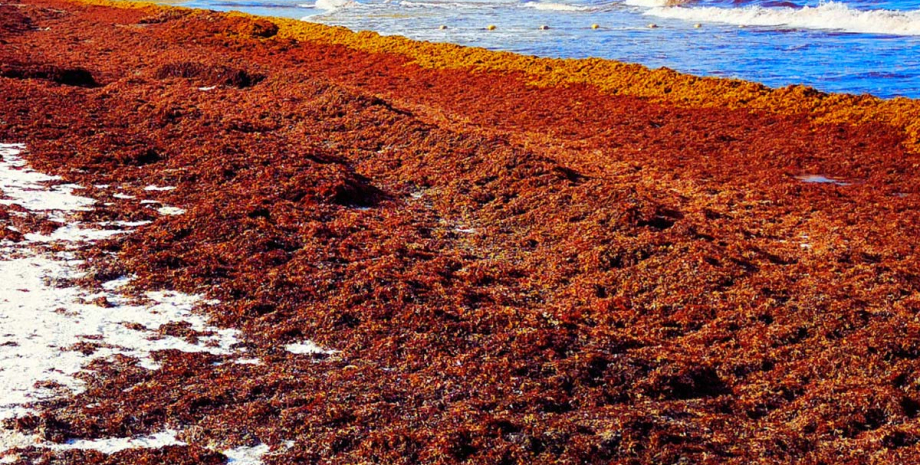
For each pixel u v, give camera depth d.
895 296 9.45
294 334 8.41
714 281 9.70
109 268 9.78
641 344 8.31
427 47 31.17
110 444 6.32
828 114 19.25
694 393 7.44
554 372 7.60
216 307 8.95
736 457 6.25
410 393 7.18
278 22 39.53
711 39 34.75
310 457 6.20
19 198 12.35
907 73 25.20
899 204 13.33
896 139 17.17
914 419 6.88
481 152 15.34
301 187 13.30
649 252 10.61
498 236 11.75
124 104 19.48
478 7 54.16
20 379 7.16
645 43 34.09
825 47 31.27
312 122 18.98
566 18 45.69
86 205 12.16
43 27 37.94
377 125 18.17
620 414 6.80
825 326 8.49
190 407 6.82
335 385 7.29
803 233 12.04
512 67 27.03
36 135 15.99
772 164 16.09
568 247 11.05
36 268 9.73
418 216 12.66
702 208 12.98
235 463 6.12
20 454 6.09
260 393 7.11
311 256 10.49
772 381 7.54
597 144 18.02
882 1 45.03
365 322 8.64
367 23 44.56
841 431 6.75
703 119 19.78
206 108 20.39
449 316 8.76
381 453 6.22
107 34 35.28
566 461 6.12
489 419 6.62
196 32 36.25
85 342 7.96
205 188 13.19
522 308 9.14
